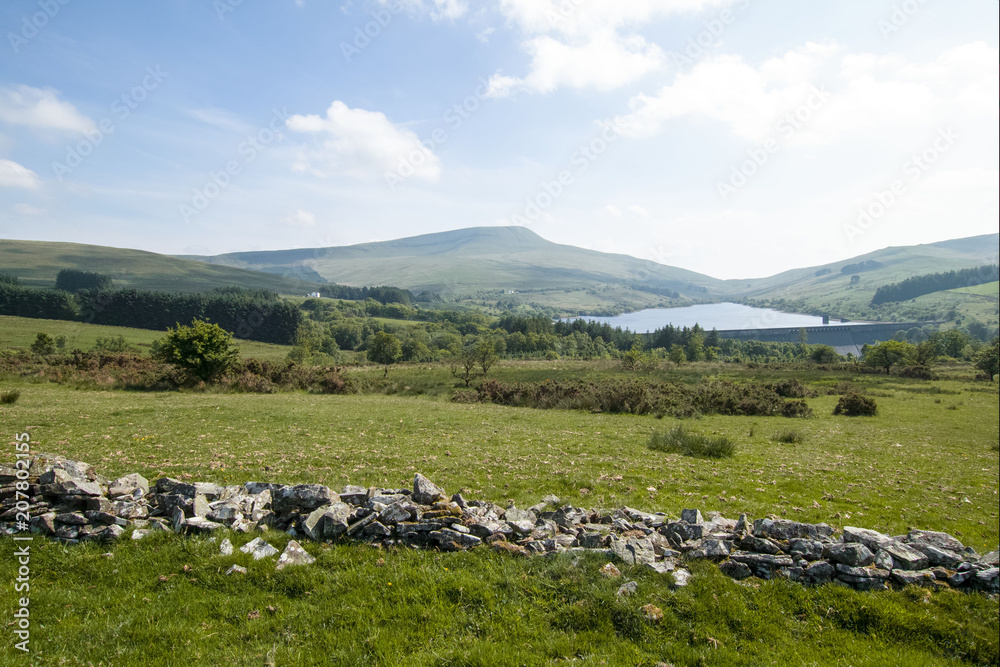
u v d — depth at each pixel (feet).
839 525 38.70
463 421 96.78
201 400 115.34
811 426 108.58
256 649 20.97
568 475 51.39
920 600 25.32
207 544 28.22
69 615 22.63
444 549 28.78
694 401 135.44
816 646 22.72
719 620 23.68
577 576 25.93
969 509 46.11
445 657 20.70
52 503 30.60
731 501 44.11
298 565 26.61
